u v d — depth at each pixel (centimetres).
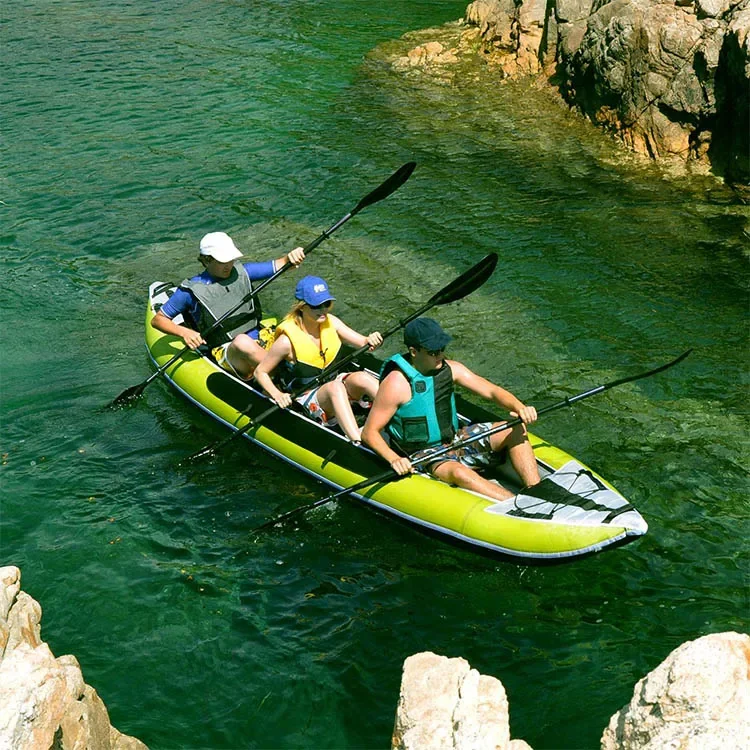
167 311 647
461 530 492
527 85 1281
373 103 1270
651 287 804
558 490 491
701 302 777
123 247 913
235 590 482
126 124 1211
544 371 689
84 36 1589
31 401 666
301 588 483
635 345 719
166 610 467
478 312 774
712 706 246
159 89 1334
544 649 438
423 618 461
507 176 1034
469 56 1409
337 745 389
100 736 301
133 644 446
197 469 587
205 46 1533
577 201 968
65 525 533
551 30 1246
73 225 957
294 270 851
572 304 782
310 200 1002
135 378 696
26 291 830
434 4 1786
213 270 645
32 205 998
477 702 275
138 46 1534
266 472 581
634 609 459
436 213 958
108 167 1087
